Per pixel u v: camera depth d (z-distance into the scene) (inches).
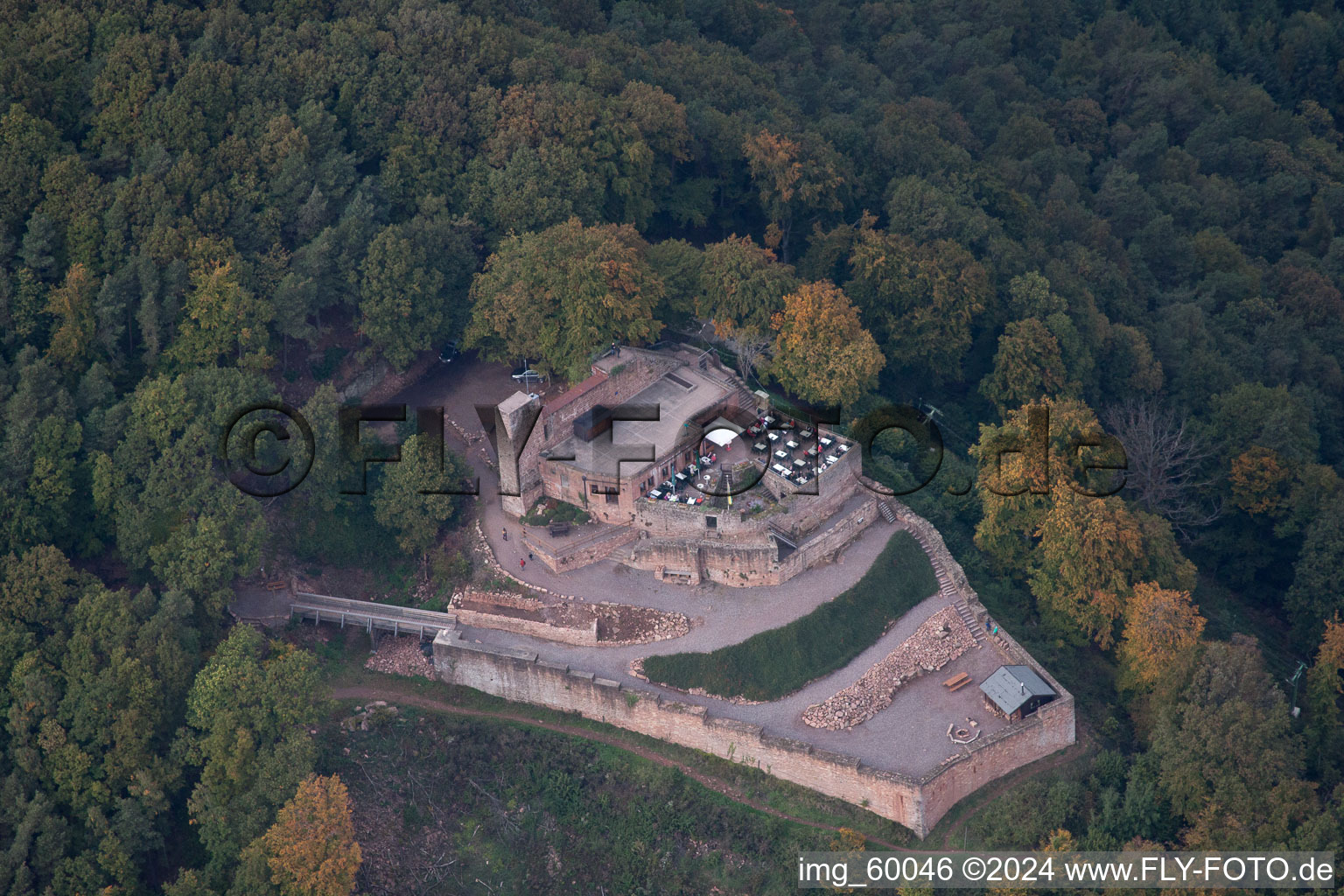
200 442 6609.3
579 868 6171.3
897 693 6520.7
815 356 7381.9
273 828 5689.0
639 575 6875.0
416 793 6333.7
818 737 6294.3
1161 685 6501.0
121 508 6550.2
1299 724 7037.4
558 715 6555.1
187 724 6092.5
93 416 6766.7
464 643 6599.4
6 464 6525.6
